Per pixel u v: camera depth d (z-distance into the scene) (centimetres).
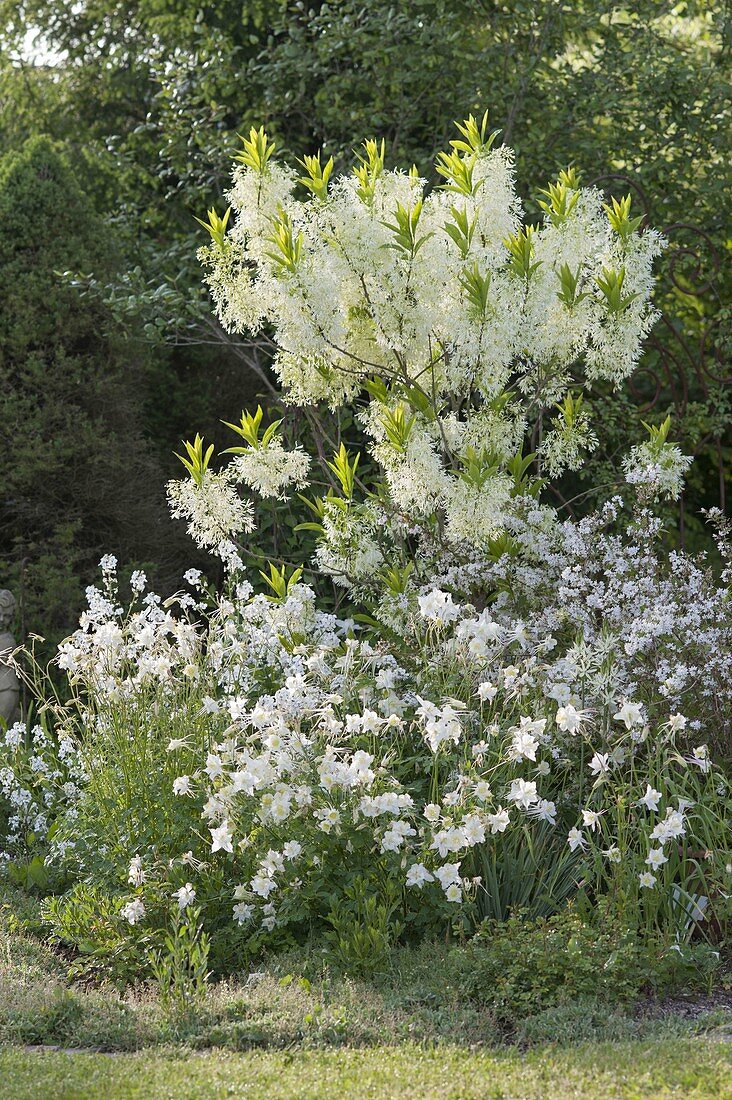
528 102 1045
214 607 990
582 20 1057
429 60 1000
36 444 934
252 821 534
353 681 586
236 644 614
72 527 954
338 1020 442
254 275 713
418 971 489
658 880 520
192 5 1177
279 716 538
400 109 1018
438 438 680
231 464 696
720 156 1113
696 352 1174
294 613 643
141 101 1301
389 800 509
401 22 1010
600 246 707
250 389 1157
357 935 497
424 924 529
